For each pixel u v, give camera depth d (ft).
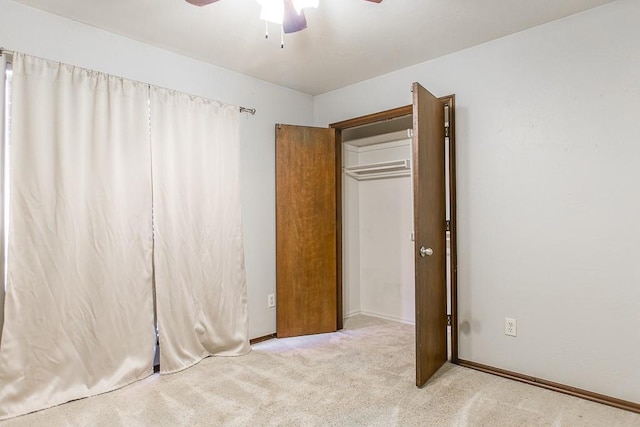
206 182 9.36
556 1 6.98
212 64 9.80
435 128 8.58
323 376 8.22
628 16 6.89
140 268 8.17
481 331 8.71
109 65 8.02
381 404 6.97
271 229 11.17
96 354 7.51
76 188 7.37
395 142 13.32
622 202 6.98
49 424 6.30
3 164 6.76
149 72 8.64
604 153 7.16
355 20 7.59
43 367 6.92
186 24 7.74
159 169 8.54
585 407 6.92
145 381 7.96
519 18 7.57
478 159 8.77
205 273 9.27
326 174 11.80
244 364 8.94
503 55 8.39
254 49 8.95
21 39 6.95
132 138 8.15
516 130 8.21
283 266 11.14
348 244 13.79
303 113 12.21
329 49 8.96
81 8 7.11
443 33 8.18
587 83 7.34
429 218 8.14
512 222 8.27
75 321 7.29
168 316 8.55
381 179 13.64
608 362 7.11
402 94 10.22
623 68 6.96
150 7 7.09
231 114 9.96
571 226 7.53
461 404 6.98
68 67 7.35
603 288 7.17
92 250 7.54
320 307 11.55
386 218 13.51
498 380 8.07
